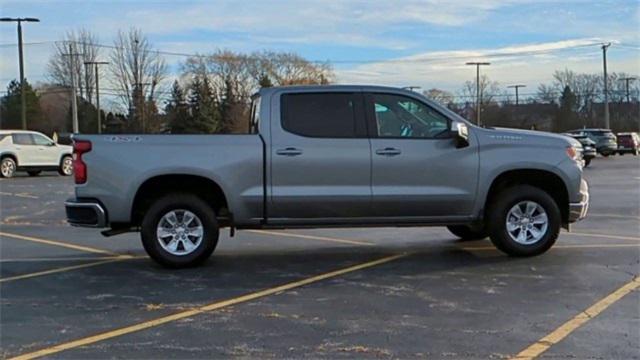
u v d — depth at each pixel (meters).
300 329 5.39
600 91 90.81
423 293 6.54
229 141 7.67
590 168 29.39
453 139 7.92
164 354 4.85
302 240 9.98
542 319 5.59
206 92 76.56
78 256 8.81
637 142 48.56
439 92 86.25
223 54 80.88
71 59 70.06
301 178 7.73
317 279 7.25
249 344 5.04
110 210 7.55
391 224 7.96
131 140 7.58
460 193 7.94
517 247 8.17
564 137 8.38
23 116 40.69
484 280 7.07
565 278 7.09
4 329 5.49
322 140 7.75
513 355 4.73
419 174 7.87
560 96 92.19
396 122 7.94
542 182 8.40
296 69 84.31
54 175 27.11
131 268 7.96
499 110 92.44
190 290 6.79
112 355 4.84
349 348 4.92
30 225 12.05
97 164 7.53
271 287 6.89
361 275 7.42
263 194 7.69
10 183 22.38
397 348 4.90
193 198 7.82
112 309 6.09
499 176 8.07
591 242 9.31
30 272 7.79
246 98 77.06
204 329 5.43
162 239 7.79
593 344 4.94
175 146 7.61
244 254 8.84
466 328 5.37
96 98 70.31
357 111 7.86
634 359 4.63
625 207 13.75
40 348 5.00
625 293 6.43
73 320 5.74
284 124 7.76
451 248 9.09
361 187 7.80
